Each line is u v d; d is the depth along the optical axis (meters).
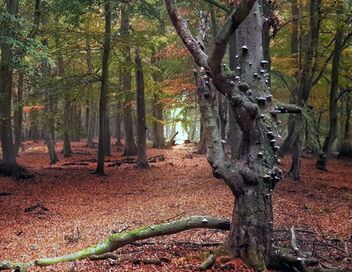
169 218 10.09
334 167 22.19
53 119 19.08
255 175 5.88
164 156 26.42
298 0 15.59
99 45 19.59
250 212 5.92
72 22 17.52
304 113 6.52
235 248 6.02
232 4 11.83
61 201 13.67
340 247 7.36
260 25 6.23
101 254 6.63
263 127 5.92
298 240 7.64
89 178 18.22
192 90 18.56
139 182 17.25
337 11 15.79
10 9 16.45
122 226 9.63
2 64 16.39
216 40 5.41
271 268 5.97
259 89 6.06
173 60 22.67
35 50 12.30
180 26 6.15
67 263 6.40
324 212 10.73
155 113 32.31
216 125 6.28
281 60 16.34
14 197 14.12
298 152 16.28
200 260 6.28
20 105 18.27
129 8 18.03
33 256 7.58
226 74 5.85
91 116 34.81
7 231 9.94
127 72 21.50
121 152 31.33
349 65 20.53
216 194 13.38
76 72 27.11
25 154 29.41
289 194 13.22
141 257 6.64
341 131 31.61
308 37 17.44
